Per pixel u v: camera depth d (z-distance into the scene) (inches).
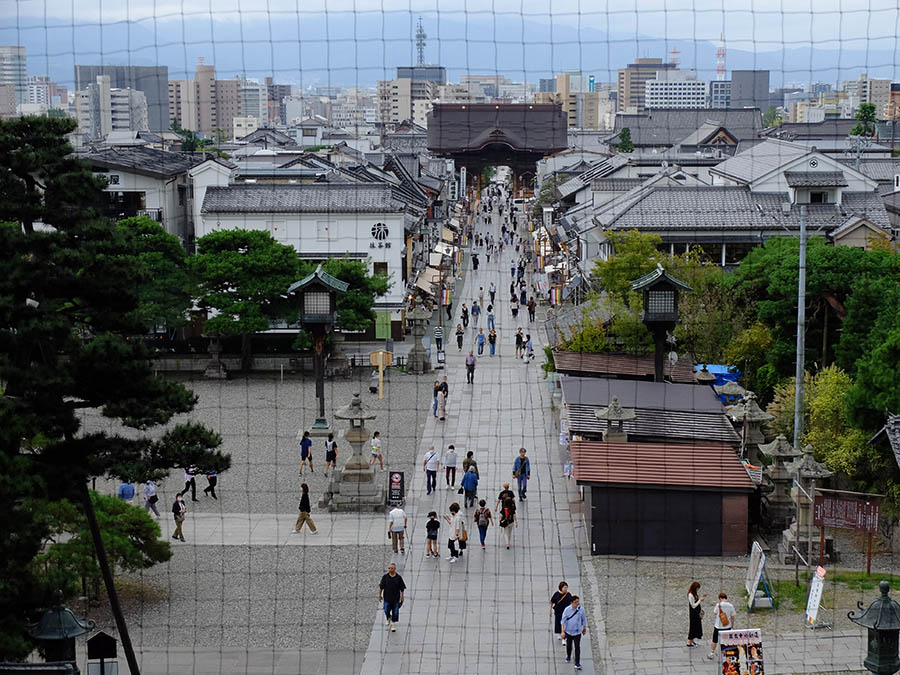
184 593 1453.0
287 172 4060.0
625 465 1627.7
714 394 2005.4
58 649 895.7
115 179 3508.9
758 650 1143.6
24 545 1035.3
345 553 1608.0
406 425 2401.6
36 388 1082.1
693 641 1274.6
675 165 4407.0
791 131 7170.3
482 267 5231.3
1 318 1082.7
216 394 2787.9
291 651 1268.5
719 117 7273.6
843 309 2191.2
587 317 2488.9
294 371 3093.0
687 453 1679.4
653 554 1593.3
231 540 1670.8
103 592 1434.5
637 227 3134.8
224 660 1245.7
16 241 1090.7
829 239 3115.2
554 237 4630.9
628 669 1216.8
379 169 4906.5
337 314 2974.9
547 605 1405.0
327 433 2304.4
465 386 2832.2
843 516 1455.5
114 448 1154.7
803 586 1446.9
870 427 1638.8
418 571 1531.7
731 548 1587.1
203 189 3604.8
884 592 893.8
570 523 1736.0
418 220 4165.8
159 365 3088.1
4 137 1096.8
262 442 2272.4
